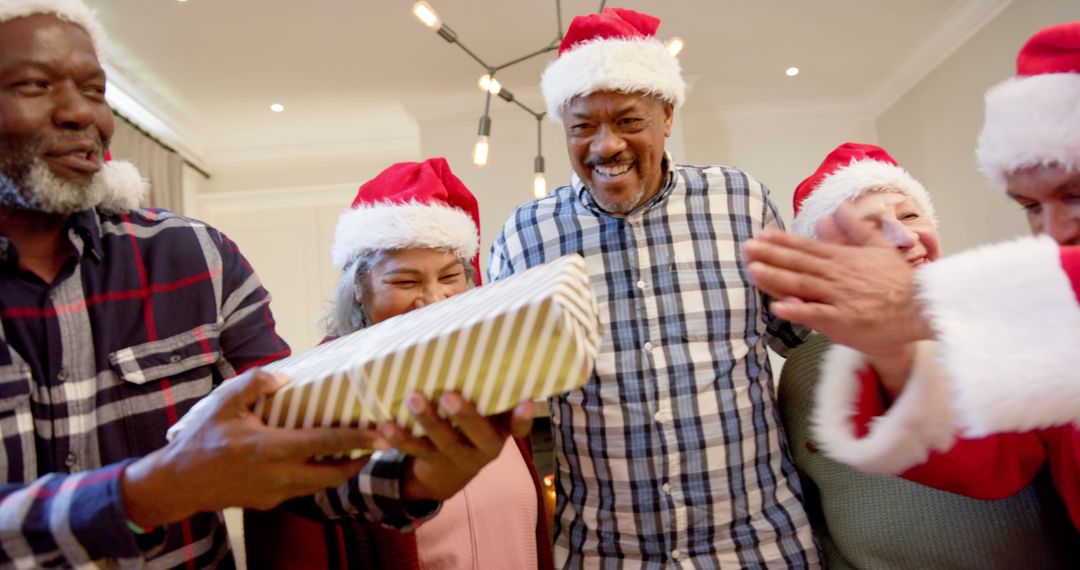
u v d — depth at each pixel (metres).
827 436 0.66
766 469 1.17
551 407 1.27
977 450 0.76
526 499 1.11
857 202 1.19
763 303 1.29
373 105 4.17
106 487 0.52
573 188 1.33
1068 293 0.51
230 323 0.87
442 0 2.96
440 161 1.24
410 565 0.86
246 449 0.49
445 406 0.47
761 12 3.21
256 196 4.68
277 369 0.64
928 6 3.26
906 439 0.61
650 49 1.18
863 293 0.53
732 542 1.12
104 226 0.80
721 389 1.17
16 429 0.68
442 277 1.09
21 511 0.53
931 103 3.81
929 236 1.12
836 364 0.68
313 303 4.61
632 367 1.18
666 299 1.21
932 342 0.60
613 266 1.24
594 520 1.17
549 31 3.28
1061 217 0.71
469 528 1.02
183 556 0.75
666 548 1.12
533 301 0.44
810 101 4.41
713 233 1.25
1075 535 0.89
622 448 1.16
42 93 0.68
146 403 0.76
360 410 0.49
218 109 4.07
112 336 0.76
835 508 1.07
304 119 4.33
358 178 4.69
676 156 4.22
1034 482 0.90
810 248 0.54
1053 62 0.71
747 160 4.47
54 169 0.69
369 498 0.72
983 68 3.33
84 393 0.73
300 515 0.82
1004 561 0.91
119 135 3.57
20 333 0.71
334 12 3.02
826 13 3.25
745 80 4.02
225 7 2.93
